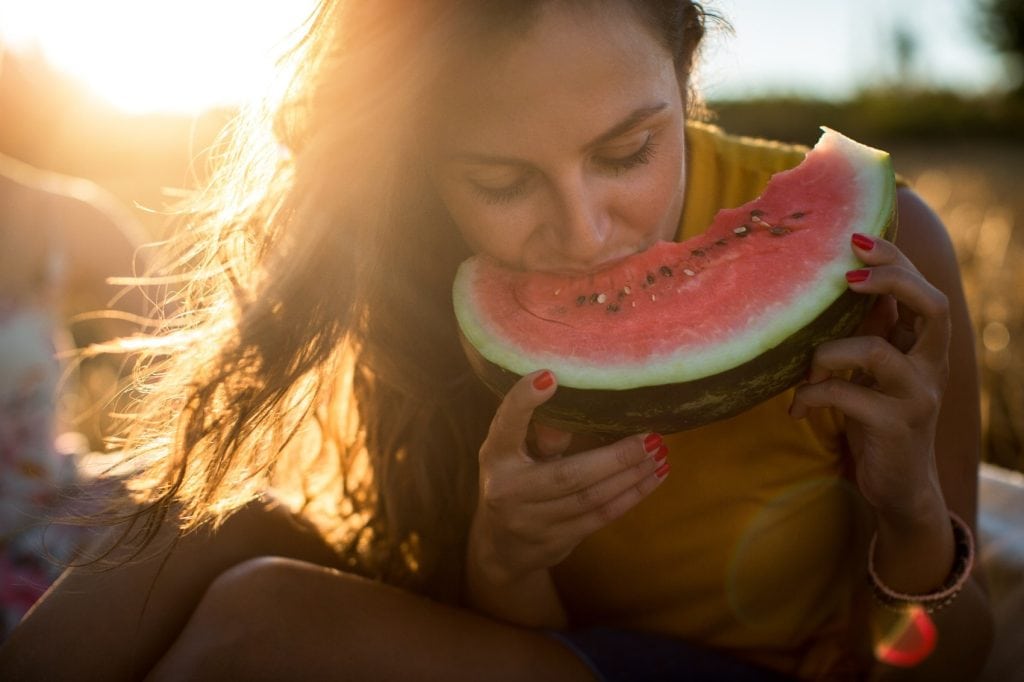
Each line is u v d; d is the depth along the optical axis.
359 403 2.02
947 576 1.68
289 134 1.72
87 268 2.90
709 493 1.80
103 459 2.47
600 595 1.97
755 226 1.52
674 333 1.45
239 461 1.84
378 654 1.61
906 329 1.48
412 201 1.73
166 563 1.77
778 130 19.33
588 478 1.48
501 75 1.37
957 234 5.59
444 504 2.03
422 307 1.87
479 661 1.64
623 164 1.46
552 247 1.51
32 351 2.66
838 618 1.99
